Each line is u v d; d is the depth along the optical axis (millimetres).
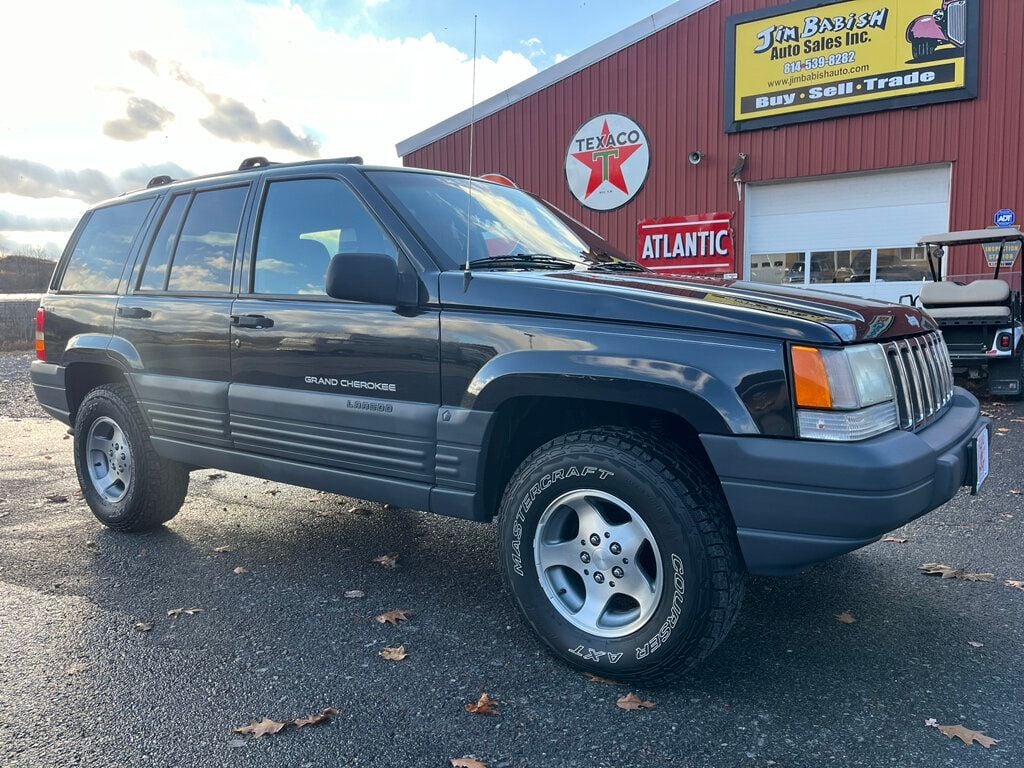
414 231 3178
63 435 8070
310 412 3377
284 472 3561
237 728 2412
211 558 4043
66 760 2242
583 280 2904
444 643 3027
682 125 14492
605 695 2613
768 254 14289
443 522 4711
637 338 2568
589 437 2697
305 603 3438
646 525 2539
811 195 13812
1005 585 3557
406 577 3766
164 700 2588
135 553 4121
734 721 2438
